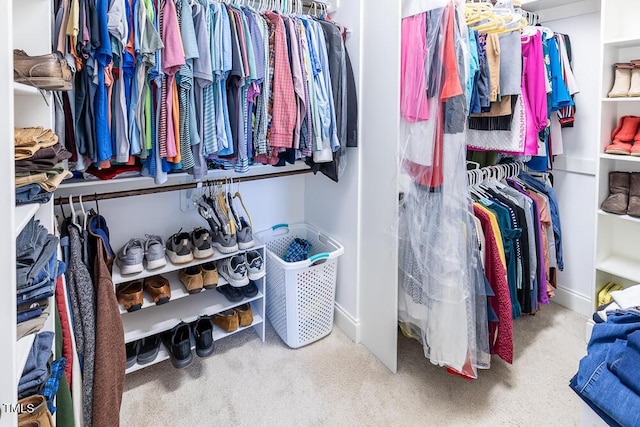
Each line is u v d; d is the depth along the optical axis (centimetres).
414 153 163
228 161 168
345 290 216
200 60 144
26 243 91
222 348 206
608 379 81
